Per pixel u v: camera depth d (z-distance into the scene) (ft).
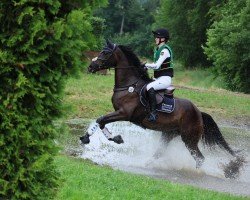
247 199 32.35
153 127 41.70
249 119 79.15
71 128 56.65
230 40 132.05
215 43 141.08
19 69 16.43
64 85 17.81
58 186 18.48
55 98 17.38
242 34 130.72
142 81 41.34
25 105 16.93
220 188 37.37
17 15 16.25
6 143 16.53
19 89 16.43
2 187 16.47
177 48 216.33
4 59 16.16
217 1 193.36
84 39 17.67
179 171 41.50
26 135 16.56
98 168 33.99
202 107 85.20
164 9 221.05
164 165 42.80
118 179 30.58
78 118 63.82
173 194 28.84
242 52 134.00
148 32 330.95
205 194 30.78
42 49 16.58
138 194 27.09
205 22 205.36
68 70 17.70
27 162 16.94
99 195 24.85
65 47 16.90
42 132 17.25
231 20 140.15
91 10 17.90
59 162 33.01
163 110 41.27
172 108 41.45
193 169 42.57
